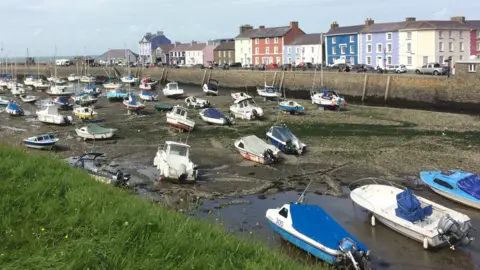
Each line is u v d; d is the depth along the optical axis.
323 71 56.62
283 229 12.29
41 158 11.27
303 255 11.63
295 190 17.23
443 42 58.97
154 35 126.31
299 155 22.31
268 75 62.12
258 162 21.11
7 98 50.34
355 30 69.31
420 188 17.06
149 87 59.72
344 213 14.79
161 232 6.95
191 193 16.88
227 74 69.44
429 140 25.00
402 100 44.38
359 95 48.91
